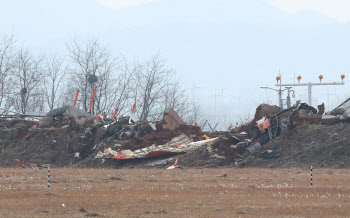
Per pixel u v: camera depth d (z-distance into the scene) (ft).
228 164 629.92
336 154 592.19
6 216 233.14
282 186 388.16
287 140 640.58
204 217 236.43
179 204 280.72
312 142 625.00
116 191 344.08
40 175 483.10
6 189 346.95
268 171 543.39
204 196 320.29
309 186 388.16
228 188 370.53
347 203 296.10
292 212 257.34
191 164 634.84
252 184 401.70
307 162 595.06
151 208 264.72
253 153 638.53
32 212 246.68
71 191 339.57
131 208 264.52
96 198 303.48
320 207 275.59
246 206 274.36
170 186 379.96
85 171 561.02
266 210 263.49
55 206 267.39
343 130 629.51
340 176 472.85
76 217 233.96
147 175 495.00
